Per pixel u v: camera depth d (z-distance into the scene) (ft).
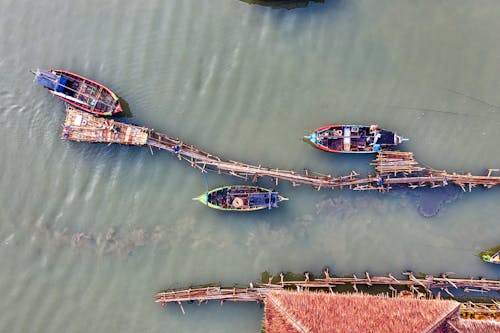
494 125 88.53
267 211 88.12
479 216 87.71
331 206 88.17
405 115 88.94
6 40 90.38
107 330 86.94
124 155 89.15
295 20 90.48
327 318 75.51
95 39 90.43
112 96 86.63
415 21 90.48
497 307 83.46
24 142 89.61
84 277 88.12
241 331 86.07
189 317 86.89
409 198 88.07
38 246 88.48
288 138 88.94
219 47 90.43
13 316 87.10
